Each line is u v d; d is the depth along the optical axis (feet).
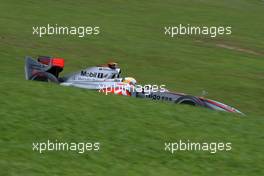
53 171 106.93
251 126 148.46
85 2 574.56
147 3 606.96
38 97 147.64
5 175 100.99
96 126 132.05
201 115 152.25
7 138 119.65
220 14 597.52
